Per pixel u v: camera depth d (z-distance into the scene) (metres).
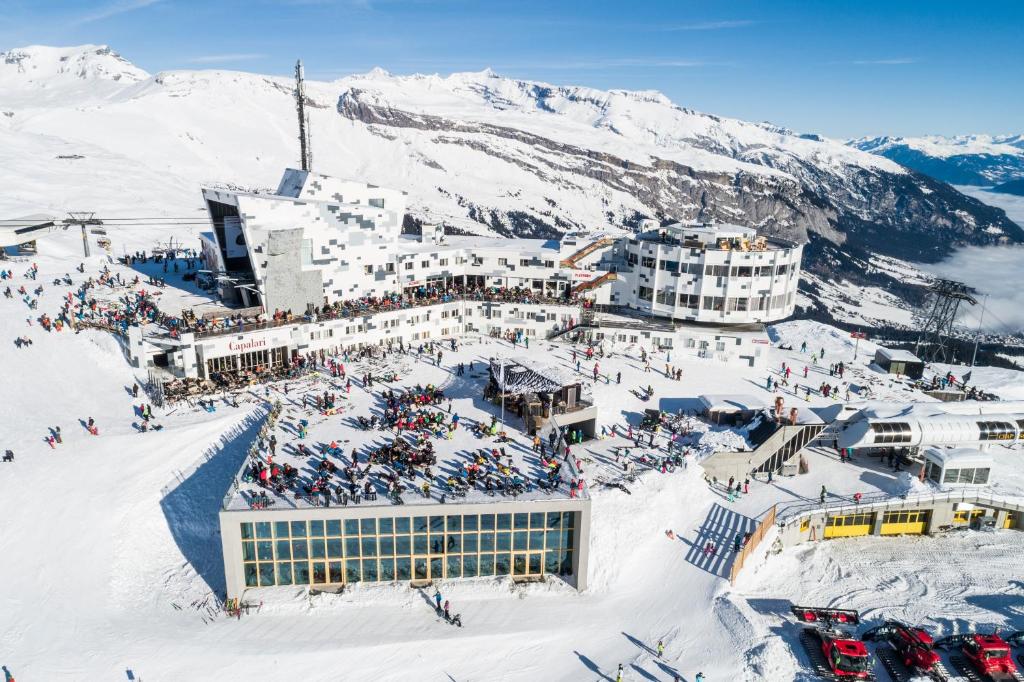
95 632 43.69
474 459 54.78
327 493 47.47
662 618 47.66
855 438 65.75
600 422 70.31
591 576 50.81
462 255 95.31
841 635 45.94
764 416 67.19
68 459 56.34
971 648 46.03
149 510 53.84
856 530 62.03
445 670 42.06
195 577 49.97
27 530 49.72
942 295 114.25
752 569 53.78
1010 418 66.75
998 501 62.53
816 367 93.25
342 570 48.59
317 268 80.81
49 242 113.06
